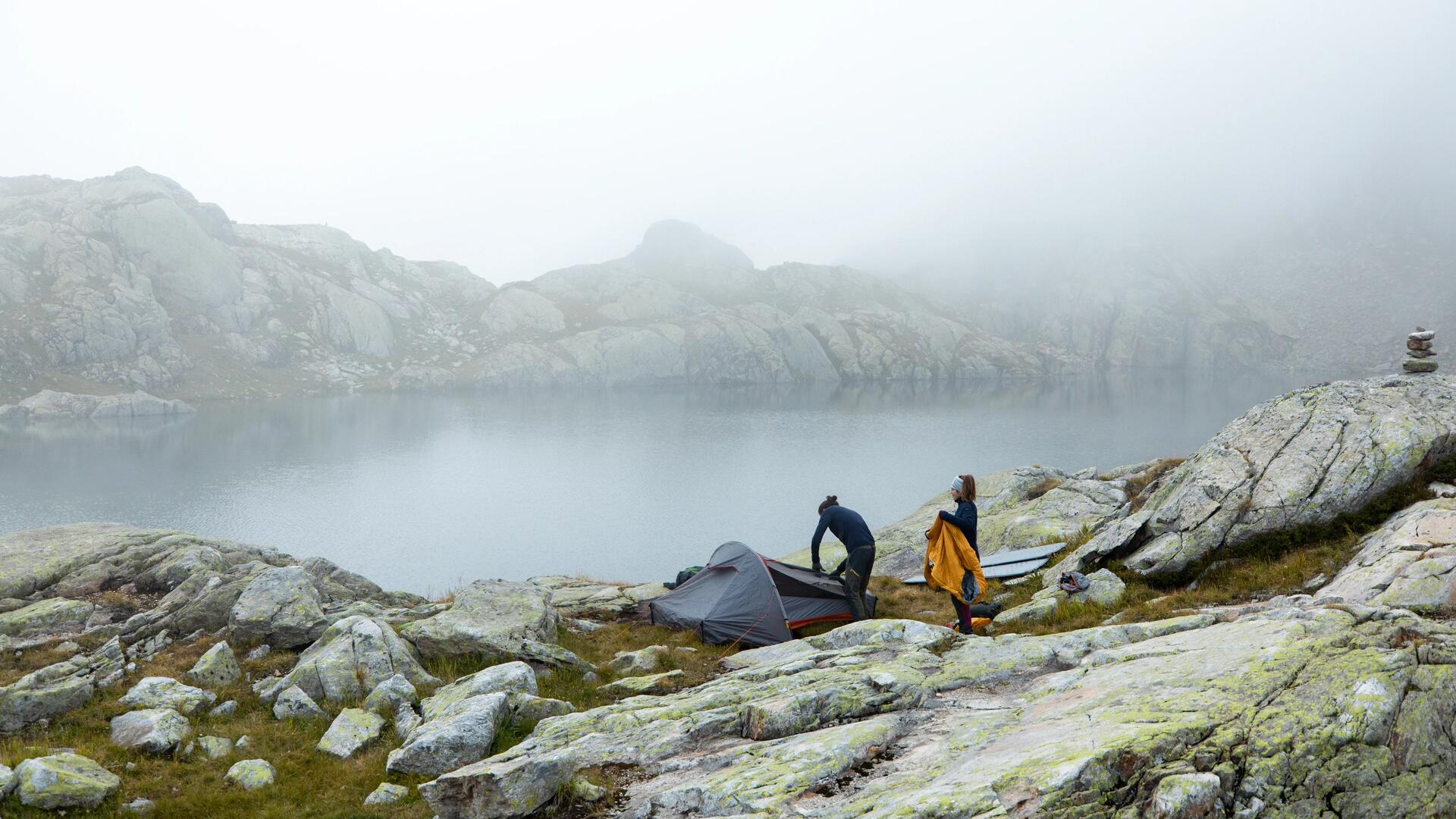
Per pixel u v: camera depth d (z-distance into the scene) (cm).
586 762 750
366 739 931
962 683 840
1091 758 529
